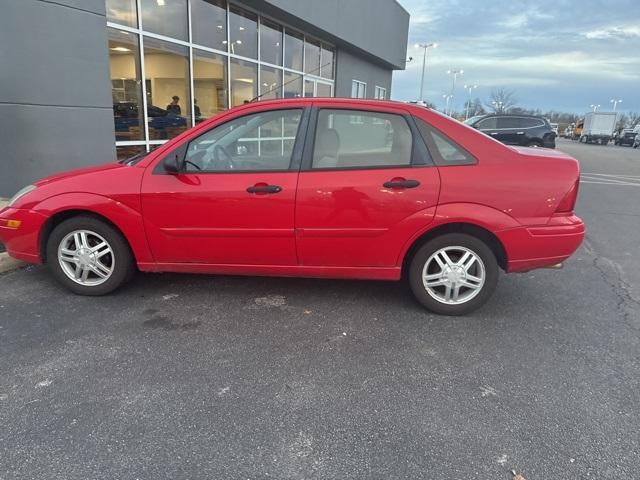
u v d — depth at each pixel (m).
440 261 3.71
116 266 3.92
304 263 3.76
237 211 3.63
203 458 2.19
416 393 2.74
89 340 3.27
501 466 2.17
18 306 3.80
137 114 8.42
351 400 2.66
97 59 7.08
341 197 3.54
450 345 3.33
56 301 3.91
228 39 10.64
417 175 3.52
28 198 3.88
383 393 2.73
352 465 2.16
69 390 2.68
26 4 6.11
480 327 3.63
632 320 3.82
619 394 2.76
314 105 3.68
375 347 3.28
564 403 2.67
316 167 3.61
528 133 17.00
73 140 6.91
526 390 2.79
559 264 3.65
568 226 3.55
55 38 6.48
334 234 3.61
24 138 6.34
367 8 16.56
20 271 4.56
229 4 10.53
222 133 3.70
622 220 8.06
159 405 2.57
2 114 6.09
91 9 6.89
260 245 3.71
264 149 3.68
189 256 3.81
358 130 3.62
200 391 2.71
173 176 3.69
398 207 3.53
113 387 2.72
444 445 2.31
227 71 10.77
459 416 2.53
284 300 4.05
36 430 2.34
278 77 13.07
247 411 2.54
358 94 18.80
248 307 3.89
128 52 8.08
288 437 2.34
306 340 3.35
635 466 2.18
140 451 2.22
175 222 3.71
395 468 2.15
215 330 3.47
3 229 3.95
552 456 2.24
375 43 17.88
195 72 9.74
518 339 3.44
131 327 3.48
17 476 2.05
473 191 3.49
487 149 3.57
